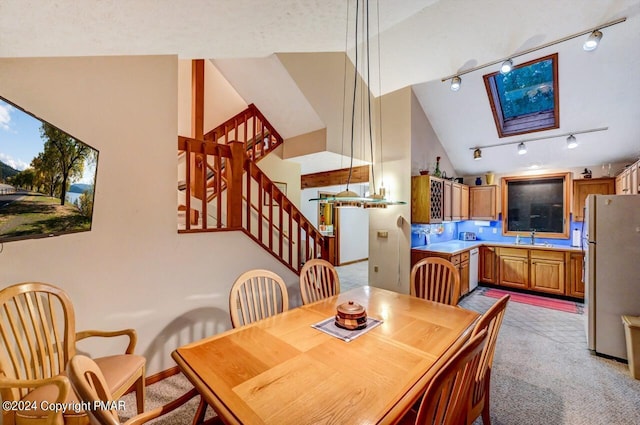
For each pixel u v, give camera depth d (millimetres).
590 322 2803
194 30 1463
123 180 2086
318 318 1856
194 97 3816
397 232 4418
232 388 1125
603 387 2238
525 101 4230
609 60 3092
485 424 1635
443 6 2941
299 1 1379
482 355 1404
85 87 1905
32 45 1274
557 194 4938
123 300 2098
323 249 3787
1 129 1181
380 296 2338
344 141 4176
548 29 2900
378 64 4008
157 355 2275
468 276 4734
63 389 1253
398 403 1038
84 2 938
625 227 2652
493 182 5375
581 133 4004
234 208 2760
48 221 1496
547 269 4598
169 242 2322
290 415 974
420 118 4500
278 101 3957
